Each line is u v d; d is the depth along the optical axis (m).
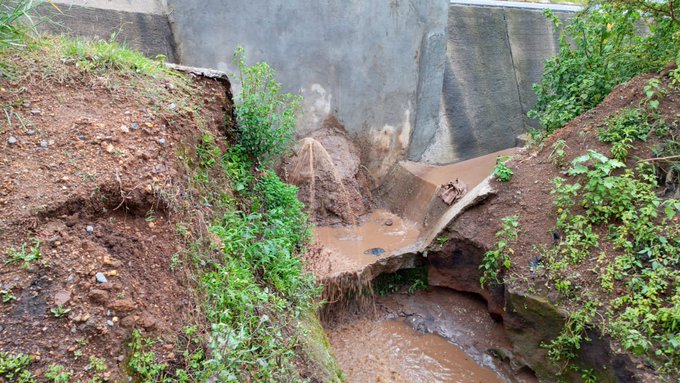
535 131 7.00
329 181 7.42
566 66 6.62
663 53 5.99
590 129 5.65
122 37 6.00
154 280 2.66
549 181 5.54
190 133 3.62
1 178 2.58
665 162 4.93
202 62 6.65
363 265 6.05
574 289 4.59
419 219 7.42
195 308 2.75
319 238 6.94
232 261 3.29
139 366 2.30
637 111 5.35
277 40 7.02
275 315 3.27
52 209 2.52
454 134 8.78
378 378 5.16
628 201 4.75
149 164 3.02
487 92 9.16
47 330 2.17
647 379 3.87
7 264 2.28
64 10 5.58
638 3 5.73
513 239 5.27
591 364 4.37
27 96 3.13
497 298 5.44
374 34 7.64
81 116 3.13
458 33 8.95
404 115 8.30
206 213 3.46
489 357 5.39
